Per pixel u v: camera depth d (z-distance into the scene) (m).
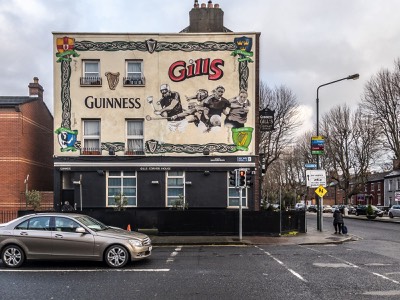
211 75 22.08
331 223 32.84
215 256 13.15
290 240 17.78
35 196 21.20
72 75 21.89
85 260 10.91
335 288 8.38
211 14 24.28
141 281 9.06
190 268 10.75
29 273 10.02
